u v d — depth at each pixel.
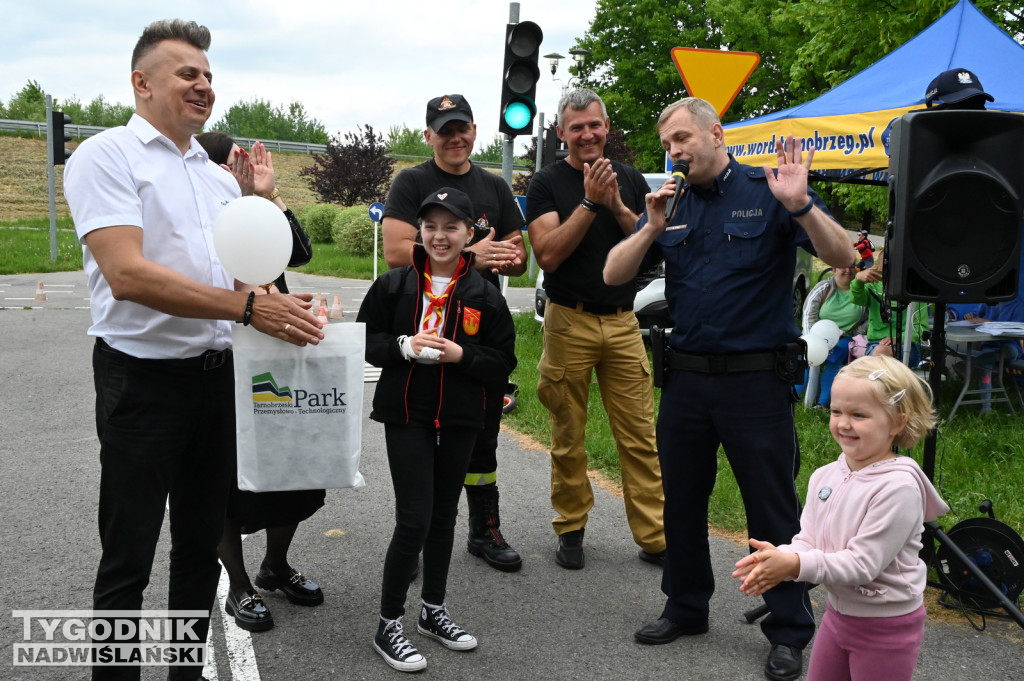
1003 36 6.54
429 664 3.33
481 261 3.79
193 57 2.64
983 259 3.46
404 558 3.25
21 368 9.09
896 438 2.43
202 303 2.56
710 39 31.84
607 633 3.62
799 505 3.38
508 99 6.55
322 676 3.20
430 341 3.21
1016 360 7.35
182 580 2.94
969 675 3.31
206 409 2.78
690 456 3.42
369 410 7.77
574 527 4.35
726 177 3.30
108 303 2.62
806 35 20.33
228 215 2.65
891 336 6.87
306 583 3.85
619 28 32.22
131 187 2.54
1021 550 3.72
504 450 6.56
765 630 3.35
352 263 23.92
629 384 4.30
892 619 2.35
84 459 5.95
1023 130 3.41
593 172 3.86
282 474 2.95
